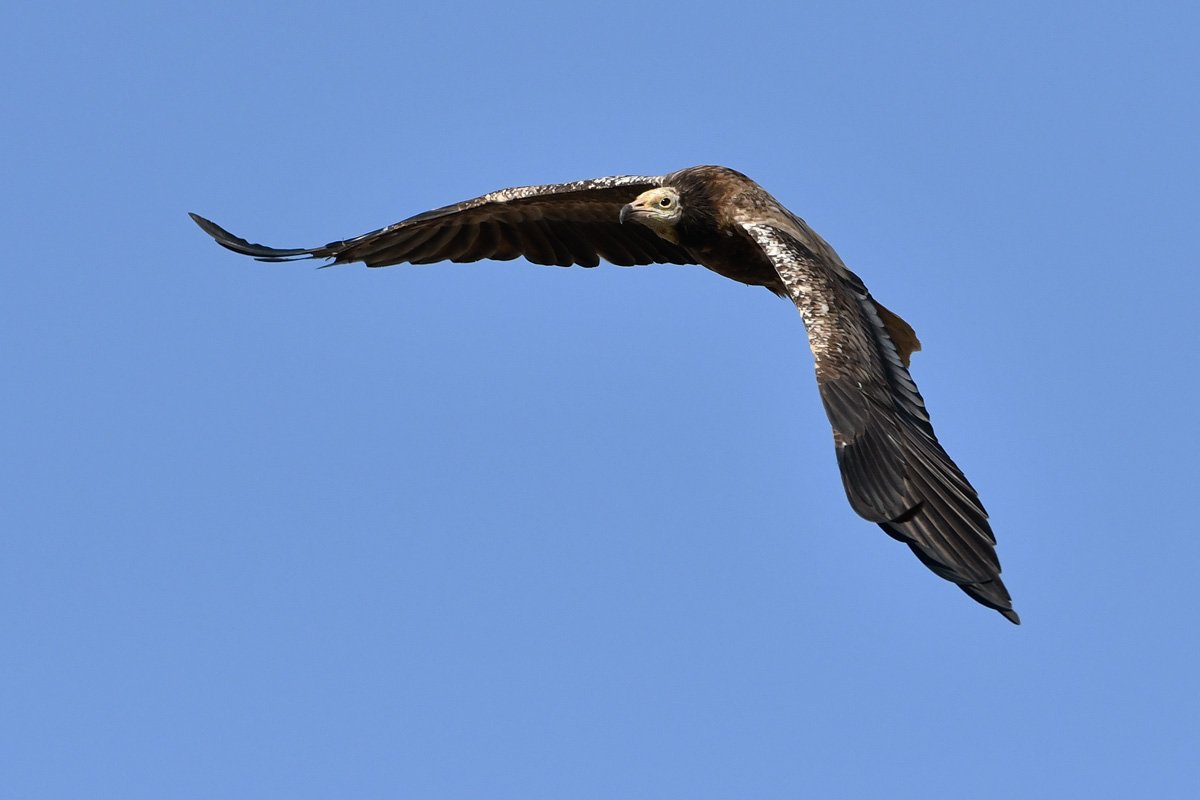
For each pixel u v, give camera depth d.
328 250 17.11
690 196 15.79
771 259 14.02
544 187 17.06
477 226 17.61
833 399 12.11
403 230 17.38
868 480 11.66
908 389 13.01
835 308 13.20
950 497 11.77
